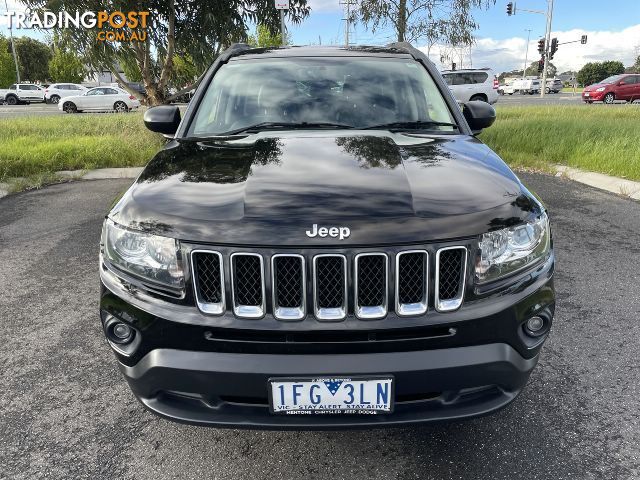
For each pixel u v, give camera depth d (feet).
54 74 151.84
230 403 5.83
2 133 35.19
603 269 13.25
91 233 16.51
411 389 5.59
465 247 5.56
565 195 21.07
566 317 10.75
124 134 35.14
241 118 9.17
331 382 5.49
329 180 6.15
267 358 5.51
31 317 11.02
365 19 45.09
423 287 5.51
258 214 5.57
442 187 6.08
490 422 7.61
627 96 79.66
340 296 5.45
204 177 6.46
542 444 7.13
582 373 8.80
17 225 17.37
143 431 7.51
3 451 7.10
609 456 6.89
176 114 9.66
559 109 51.06
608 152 25.55
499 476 6.57
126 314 5.82
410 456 6.95
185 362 5.59
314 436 7.38
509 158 27.25
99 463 6.88
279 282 5.45
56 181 24.23
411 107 9.43
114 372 9.01
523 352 5.97
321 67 10.16
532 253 6.05
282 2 29.89
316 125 8.99
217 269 5.52
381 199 5.76
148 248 5.74
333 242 5.32
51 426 7.63
